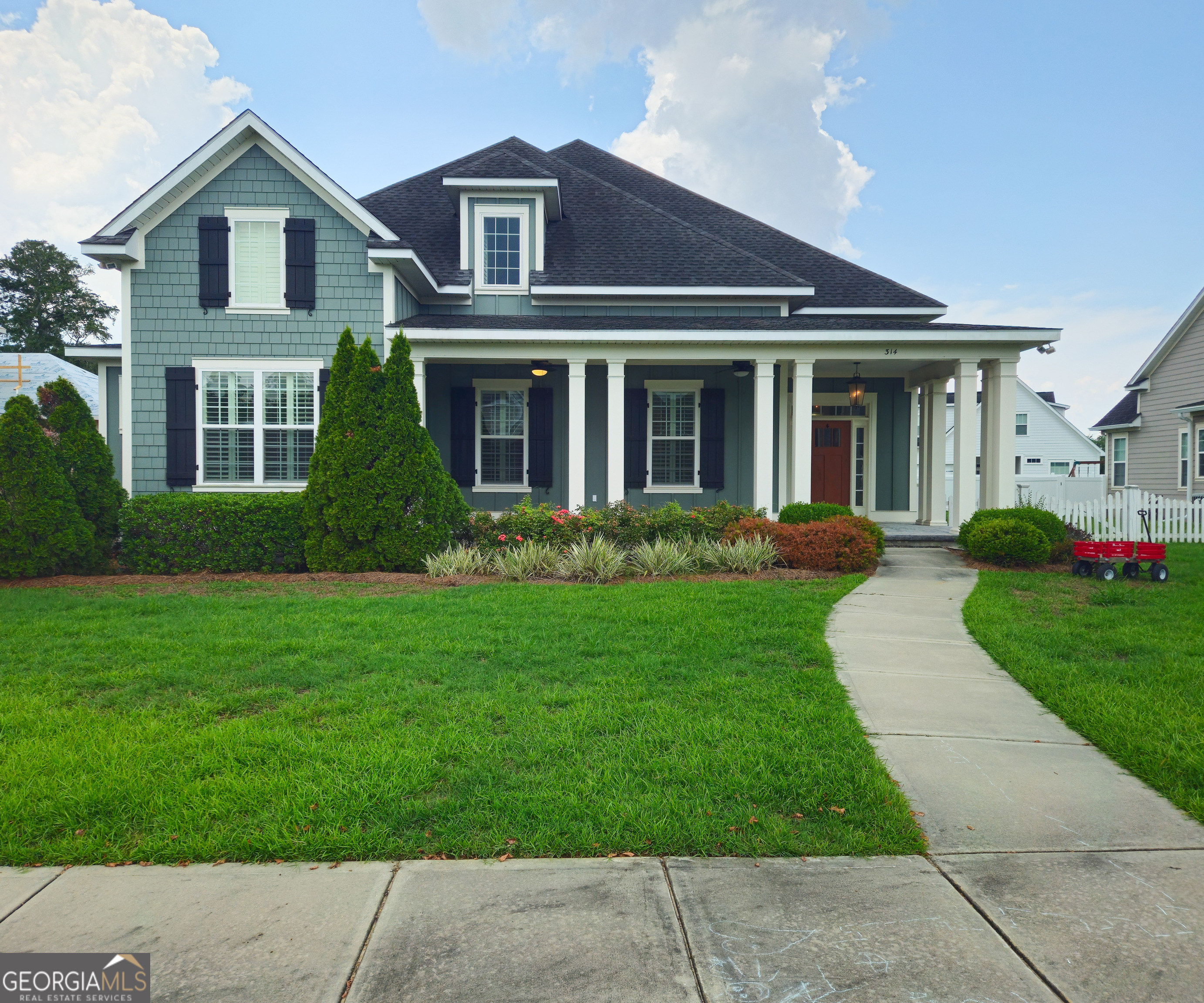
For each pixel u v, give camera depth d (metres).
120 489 10.91
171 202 12.41
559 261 14.89
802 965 2.29
